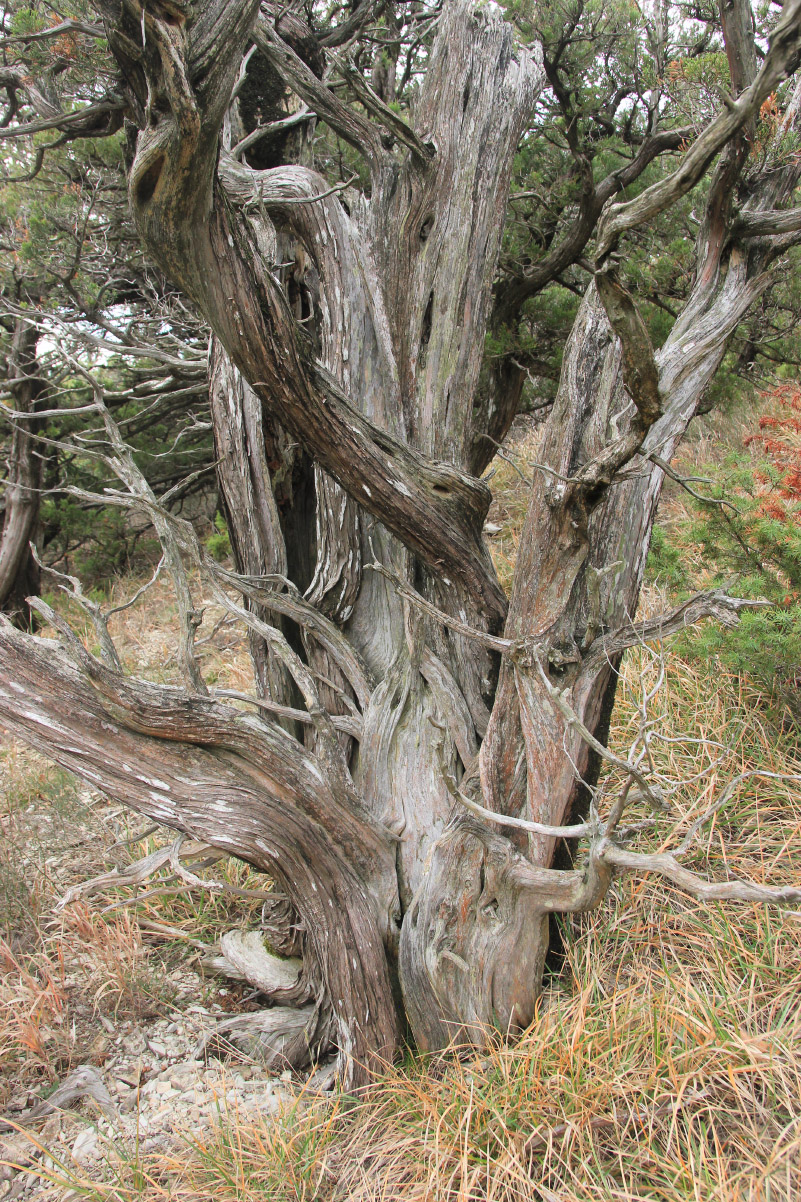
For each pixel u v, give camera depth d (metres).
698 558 4.43
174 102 1.61
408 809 2.73
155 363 7.30
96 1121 2.50
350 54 2.57
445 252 2.86
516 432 8.24
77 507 8.76
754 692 3.52
